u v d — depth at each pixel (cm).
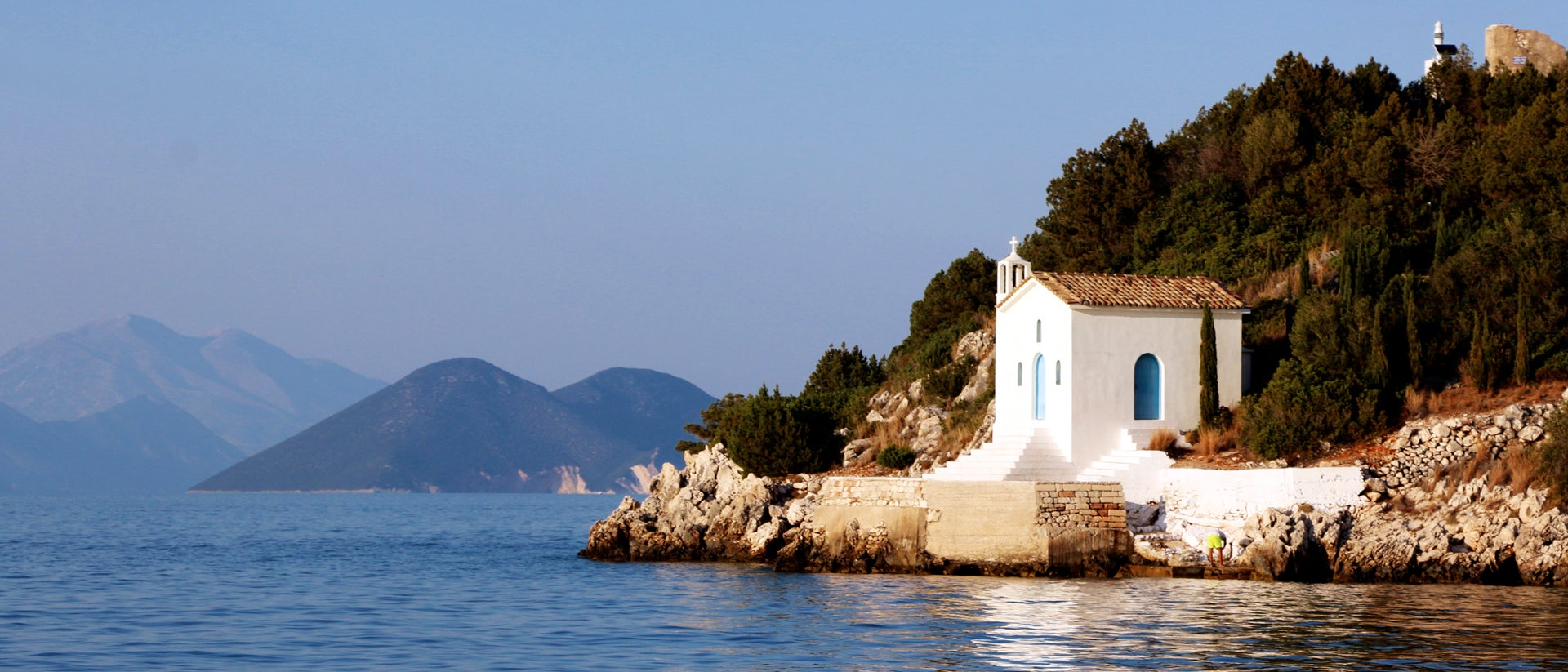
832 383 9644
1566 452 5512
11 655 4241
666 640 4441
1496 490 5662
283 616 5294
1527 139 7981
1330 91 9688
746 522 7150
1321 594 5244
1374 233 7631
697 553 7288
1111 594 5300
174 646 4438
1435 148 8481
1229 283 8169
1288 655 3959
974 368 7938
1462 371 6462
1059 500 5953
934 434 7381
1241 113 10019
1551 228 7031
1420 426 6009
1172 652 4031
